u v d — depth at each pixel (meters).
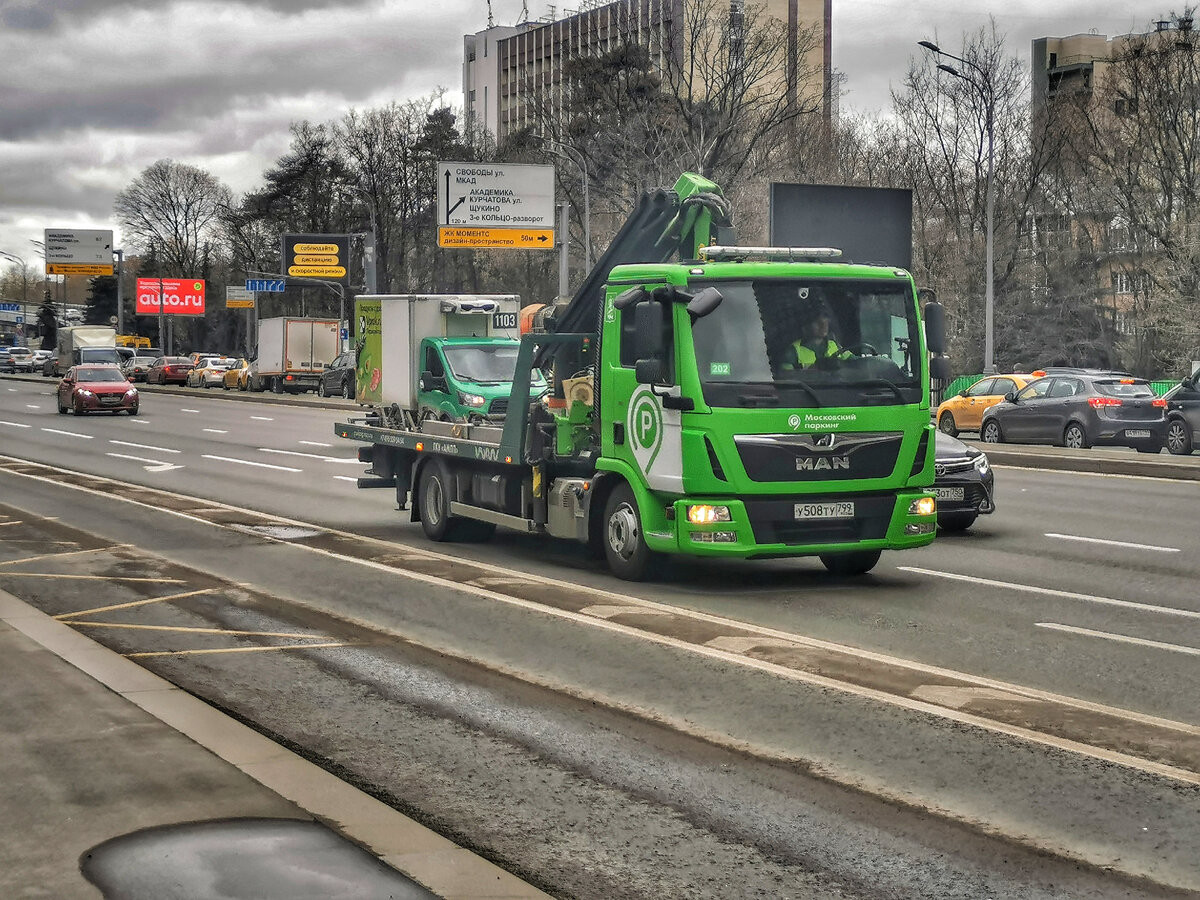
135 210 124.38
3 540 16.00
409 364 19.78
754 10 63.16
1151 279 60.94
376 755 7.18
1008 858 5.59
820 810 6.22
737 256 12.58
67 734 7.03
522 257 89.00
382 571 13.58
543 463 14.14
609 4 71.44
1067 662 9.45
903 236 39.69
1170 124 61.00
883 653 9.78
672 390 12.10
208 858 5.31
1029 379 34.22
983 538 16.38
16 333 185.75
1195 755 7.06
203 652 9.81
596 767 6.93
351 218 100.62
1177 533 16.80
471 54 148.88
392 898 4.97
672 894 5.22
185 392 74.50
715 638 10.13
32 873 5.12
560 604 11.66
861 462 12.24
